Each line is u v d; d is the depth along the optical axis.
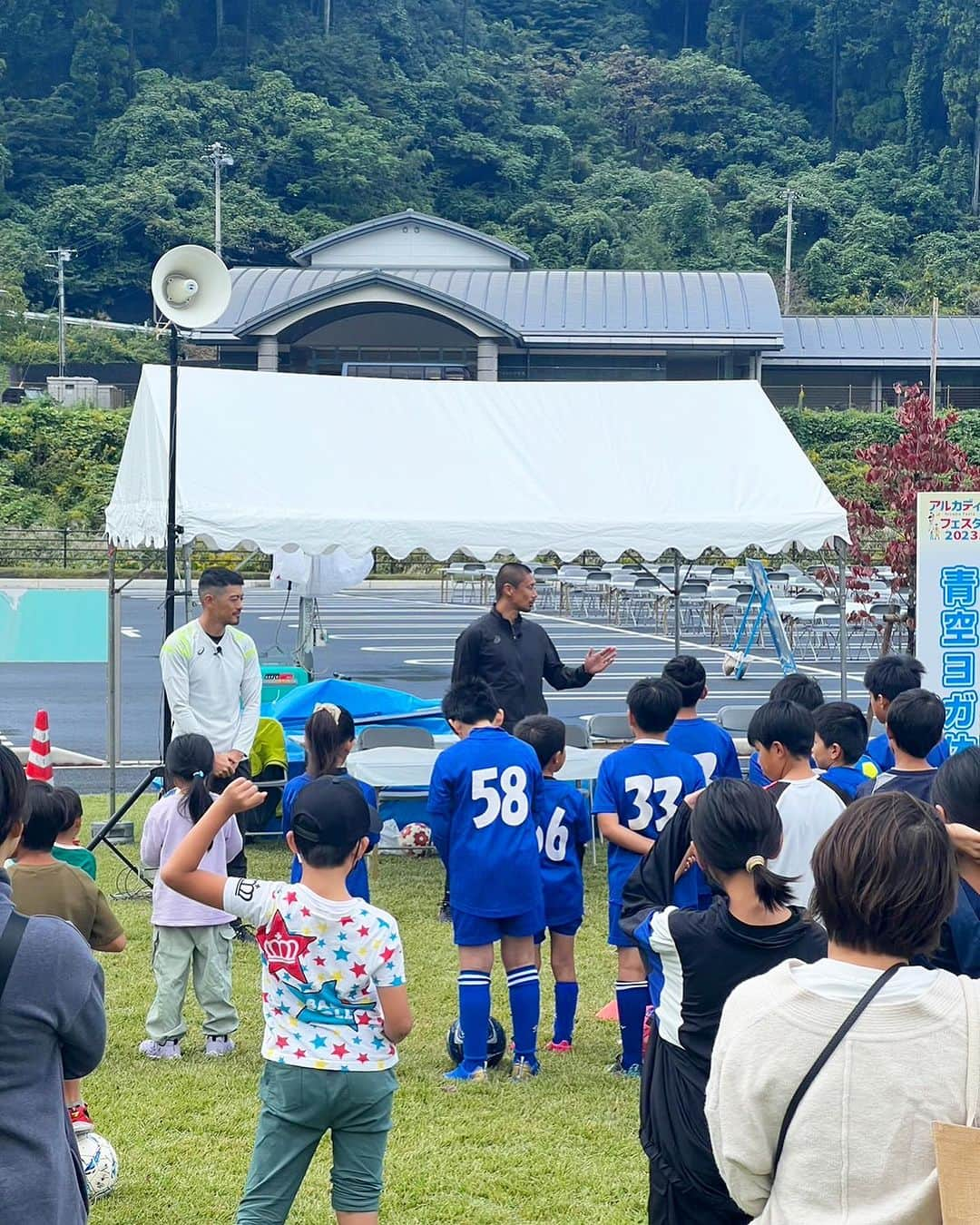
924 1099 2.10
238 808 3.44
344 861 3.45
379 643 23.48
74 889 4.31
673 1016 3.09
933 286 64.81
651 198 74.06
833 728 5.36
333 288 38.25
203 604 7.75
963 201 74.00
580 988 6.93
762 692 18.28
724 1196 3.00
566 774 8.46
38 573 32.91
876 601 20.75
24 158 71.06
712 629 24.38
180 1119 5.16
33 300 62.84
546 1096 5.41
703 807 3.04
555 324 41.22
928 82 77.94
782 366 45.09
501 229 70.00
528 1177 4.68
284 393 10.09
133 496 9.86
